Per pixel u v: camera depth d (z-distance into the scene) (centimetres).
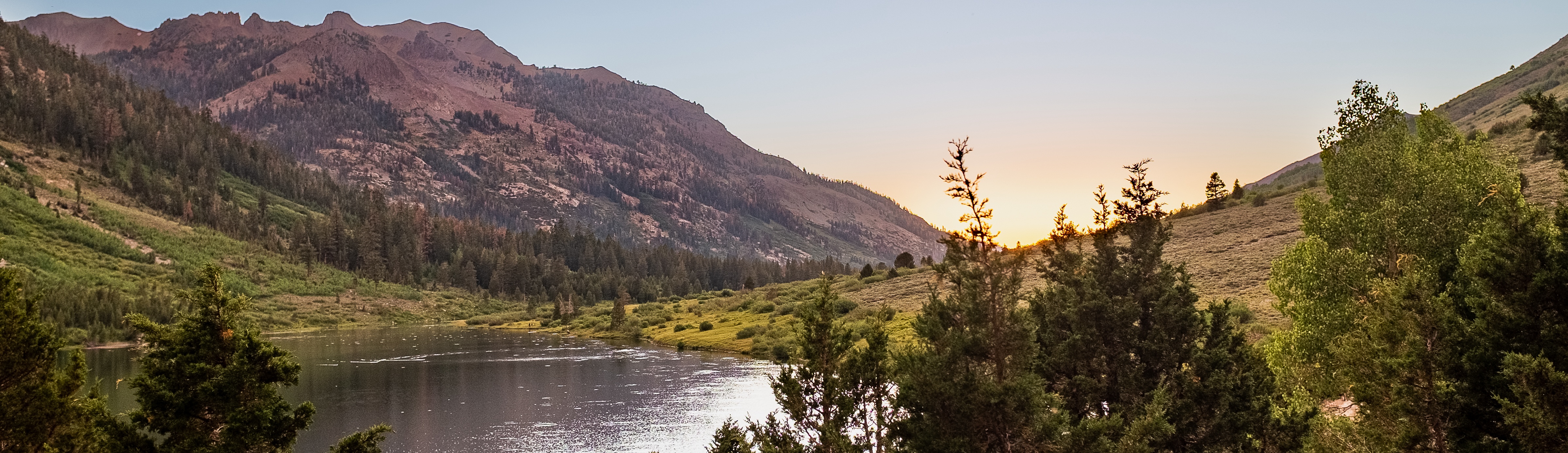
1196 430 2858
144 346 2495
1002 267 2525
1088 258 3259
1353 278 3244
